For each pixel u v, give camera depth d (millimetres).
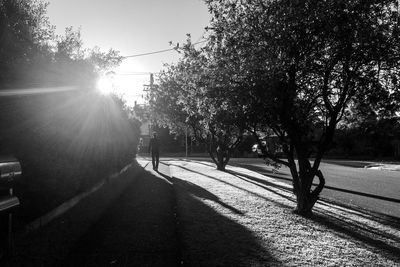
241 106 8648
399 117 9055
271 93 8156
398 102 8508
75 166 9477
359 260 6262
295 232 7824
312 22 7926
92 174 12344
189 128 24656
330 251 6660
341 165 33312
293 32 8086
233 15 8680
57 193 8188
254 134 9695
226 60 8531
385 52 8047
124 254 6414
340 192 15641
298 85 8836
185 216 8898
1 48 7535
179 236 7301
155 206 10484
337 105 9117
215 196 11938
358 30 7871
